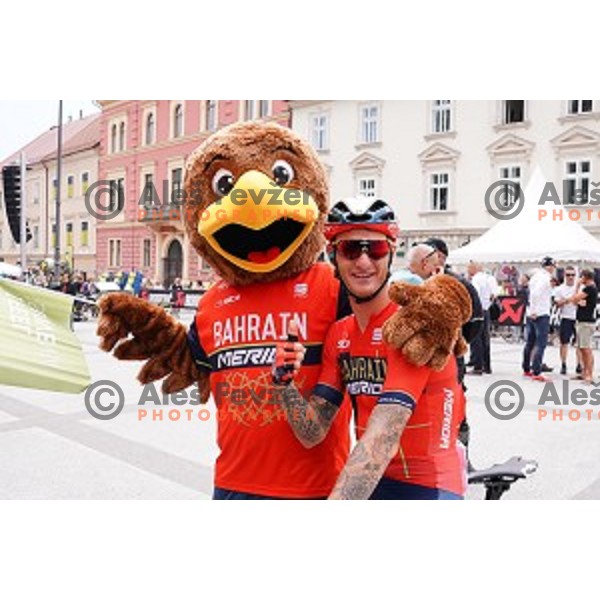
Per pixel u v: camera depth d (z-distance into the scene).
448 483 1.80
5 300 1.97
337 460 2.04
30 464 4.41
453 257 8.24
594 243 7.84
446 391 1.79
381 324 1.81
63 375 1.71
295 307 2.05
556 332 10.27
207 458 4.58
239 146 2.13
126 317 2.35
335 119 12.78
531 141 11.48
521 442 5.08
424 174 12.27
